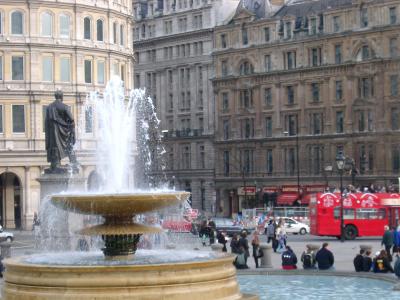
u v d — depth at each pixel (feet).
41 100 371.15
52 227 167.22
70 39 378.94
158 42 544.62
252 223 338.13
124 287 93.91
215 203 507.30
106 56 392.06
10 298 98.02
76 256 119.65
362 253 165.99
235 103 499.10
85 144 373.40
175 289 95.35
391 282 152.05
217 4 512.63
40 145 369.50
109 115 270.46
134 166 397.19
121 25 406.82
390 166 429.79
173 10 538.47
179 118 533.96
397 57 426.10
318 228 289.12
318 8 470.80
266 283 155.02
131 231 111.24
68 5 377.09
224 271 100.68
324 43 457.27
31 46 369.30
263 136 483.92
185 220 297.12
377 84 434.30
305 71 463.83
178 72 534.37
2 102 365.61
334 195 290.97
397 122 429.38
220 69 507.71
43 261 110.52
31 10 370.32
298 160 463.01
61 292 94.73
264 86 484.33
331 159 452.35
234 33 500.33
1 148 363.97
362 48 442.91
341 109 450.30
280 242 236.02
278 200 465.47
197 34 520.01
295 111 470.39
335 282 154.81
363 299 133.69
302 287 148.77
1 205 373.20
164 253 120.16
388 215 290.76
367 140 437.58
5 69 367.04
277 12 493.36
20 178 366.63
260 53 486.79
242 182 490.49
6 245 176.45
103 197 107.86
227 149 501.15
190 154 524.11
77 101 378.32
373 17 437.17
